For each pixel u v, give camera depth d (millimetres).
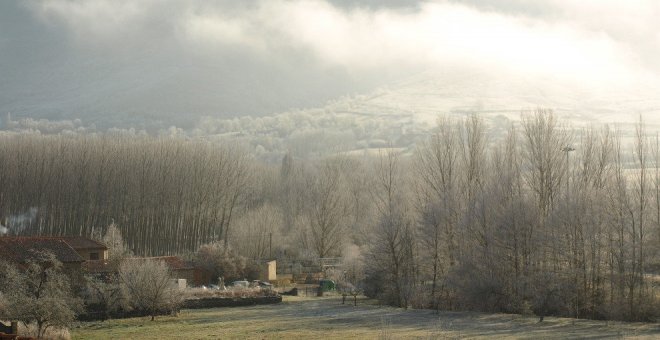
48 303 70875
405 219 101500
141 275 91188
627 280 79625
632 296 77250
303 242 158750
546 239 84625
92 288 90438
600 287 81750
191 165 175625
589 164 97250
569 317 80312
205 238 168750
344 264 131875
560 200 88250
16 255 94625
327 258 150750
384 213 106438
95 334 76438
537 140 96812
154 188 168250
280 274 143500
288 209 185875
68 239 112875
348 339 68000
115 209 168125
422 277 100188
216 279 127625
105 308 89625
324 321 83250
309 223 161500
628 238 82188
